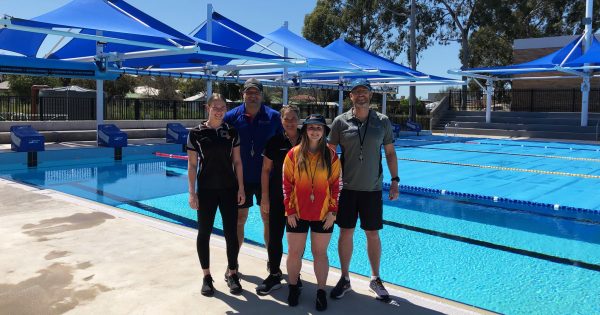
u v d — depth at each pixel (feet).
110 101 59.67
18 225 17.92
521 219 23.47
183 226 19.03
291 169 11.45
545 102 89.81
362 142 12.10
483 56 135.23
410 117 96.22
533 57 91.04
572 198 28.76
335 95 146.92
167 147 50.11
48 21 32.42
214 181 12.25
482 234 20.56
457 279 14.97
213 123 12.43
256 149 13.79
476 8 112.16
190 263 14.14
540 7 126.82
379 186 12.37
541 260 17.01
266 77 65.00
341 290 11.94
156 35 34.88
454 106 100.07
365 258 16.92
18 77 103.45
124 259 14.38
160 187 30.78
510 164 44.65
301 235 11.50
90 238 16.43
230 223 12.38
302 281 13.12
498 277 15.16
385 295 11.82
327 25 121.80
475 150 56.80
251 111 13.78
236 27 51.42
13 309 10.85
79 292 11.89
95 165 40.86
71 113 57.06
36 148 38.27
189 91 138.21
